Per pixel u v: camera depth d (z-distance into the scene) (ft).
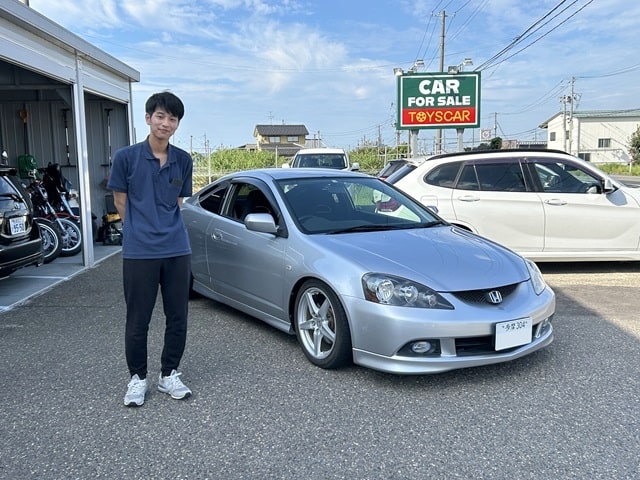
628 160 219.41
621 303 18.20
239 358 13.58
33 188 27.96
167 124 10.31
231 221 16.11
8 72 29.78
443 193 22.48
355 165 45.24
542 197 22.08
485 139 92.99
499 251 13.56
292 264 13.33
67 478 8.63
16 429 10.19
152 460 9.11
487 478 8.49
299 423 10.28
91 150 35.53
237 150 101.24
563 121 211.00
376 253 12.46
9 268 19.20
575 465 8.80
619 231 21.98
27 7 19.58
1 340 15.23
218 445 9.55
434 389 11.62
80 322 16.93
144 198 10.63
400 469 8.76
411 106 53.72
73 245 28.91
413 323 11.03
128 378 12.51
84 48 24.91
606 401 11.00
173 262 11.03
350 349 12.06
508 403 10.97
